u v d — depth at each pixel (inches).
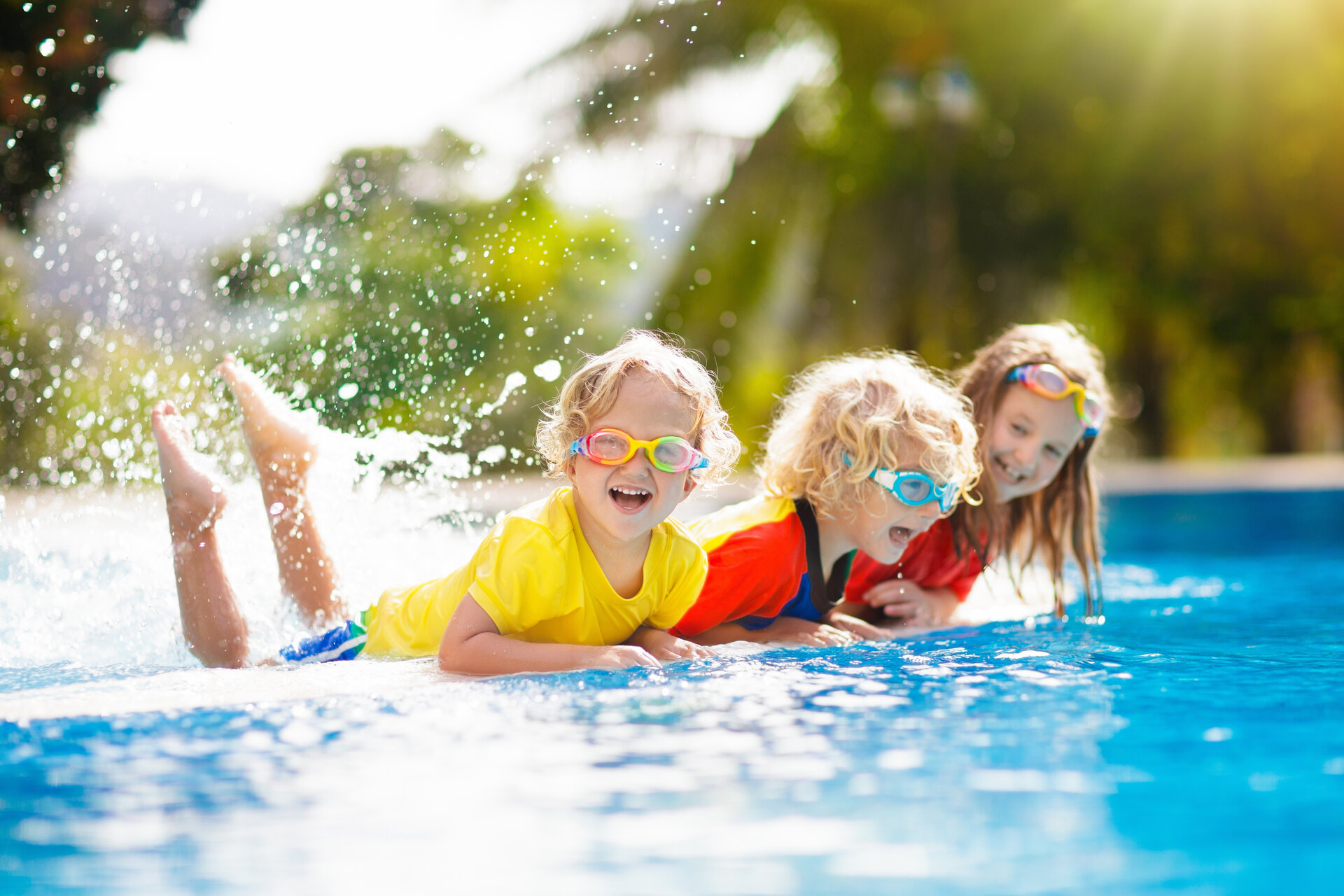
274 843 46.7
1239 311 540.1
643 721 66.6
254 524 131.0
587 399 97.1
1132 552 215.3
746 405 542.0
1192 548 221.1
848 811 49.0
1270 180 505.0
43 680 88.5
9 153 236.8
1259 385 600.7
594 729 64.6
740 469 482.3
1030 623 119.8
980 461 128.7
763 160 532.7
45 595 119.3
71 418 187.0
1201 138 495.5
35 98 227.6
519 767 56.5
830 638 103.7
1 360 219.1
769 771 55.1
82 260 180.5
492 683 81.4
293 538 121.0
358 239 183.6
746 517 111.4
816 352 566.9
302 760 58.9
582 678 82.8
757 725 64.9
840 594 115.1
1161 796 50.4
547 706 71.6
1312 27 485.4
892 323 558.3
